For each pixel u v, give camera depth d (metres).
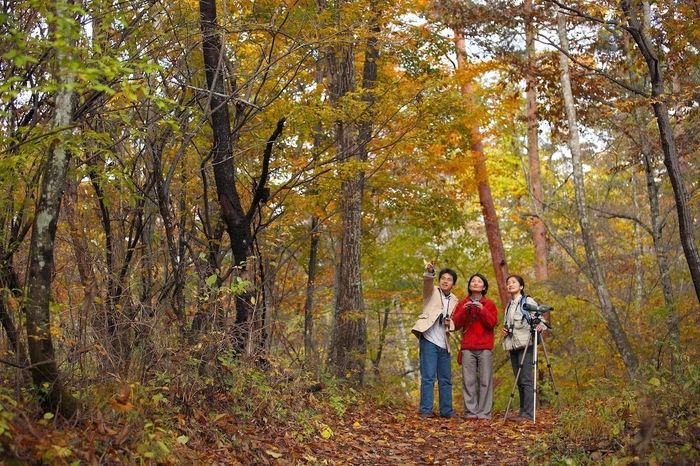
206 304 6.94
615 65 14.30
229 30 8.52
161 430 5.13
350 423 9.10
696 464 5.19
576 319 17.19
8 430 4.00
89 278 6.68
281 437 6.95
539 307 10.52
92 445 4.41
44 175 5.02
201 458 5.61
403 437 8.57
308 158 12.23
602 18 11.62
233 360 7.22
